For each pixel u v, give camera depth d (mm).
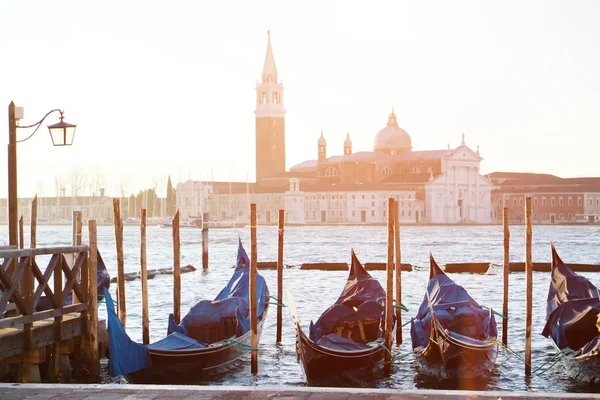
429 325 25250
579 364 23953
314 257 91438
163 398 13078
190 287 52281
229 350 24297
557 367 25500
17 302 18328
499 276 59938
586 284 27188
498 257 90188
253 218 24141
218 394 13273
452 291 26531
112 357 20875
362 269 28703
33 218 32156
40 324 19500
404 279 57969
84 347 20922
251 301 24109
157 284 54031
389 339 24797
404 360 26266
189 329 25125
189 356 22547
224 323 25375
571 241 129125
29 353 19062
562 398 12570
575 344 25297
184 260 81500
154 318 36812
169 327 24953
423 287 52000
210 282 56031
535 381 24109
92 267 20859
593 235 156875
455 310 25719
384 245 119375
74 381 20938
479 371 23969
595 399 12492
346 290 28219
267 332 32281
